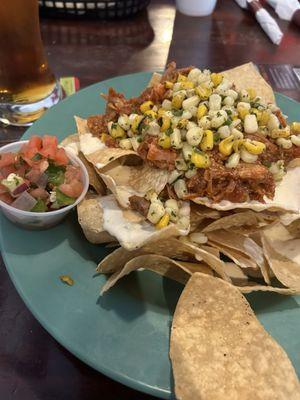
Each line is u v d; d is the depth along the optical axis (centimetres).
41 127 30
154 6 51
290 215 24
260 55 45
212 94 27
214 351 18
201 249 23
